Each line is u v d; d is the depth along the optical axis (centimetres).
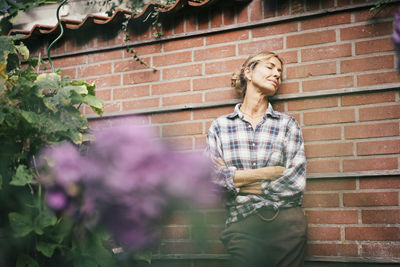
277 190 178
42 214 147
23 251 157
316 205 205
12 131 159
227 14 236
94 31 267
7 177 157
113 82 258
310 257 201
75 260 160
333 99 210
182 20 246
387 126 198
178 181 57
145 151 59
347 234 198
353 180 201
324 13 215
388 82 200
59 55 273
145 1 272
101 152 62
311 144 210
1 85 162
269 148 192
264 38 227
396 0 201
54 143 159
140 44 254
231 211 185
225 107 229
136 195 59
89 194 64
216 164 195
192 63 241
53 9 304
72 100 176
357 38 209
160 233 71
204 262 217
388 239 191
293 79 218
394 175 194
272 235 175
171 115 240
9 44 183
